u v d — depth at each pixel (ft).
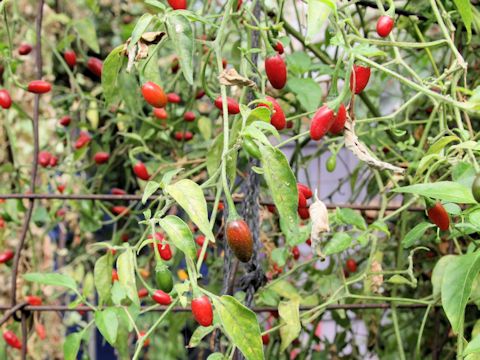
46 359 3.26
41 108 3.07
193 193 1.40
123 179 3.15
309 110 2.02
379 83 3.03
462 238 2.48
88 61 2.70
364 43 1.61
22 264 2.97
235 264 1.84
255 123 1.41
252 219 1.84
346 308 2.04
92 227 2.84
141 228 2.80
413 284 1.95
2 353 2.50
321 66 2.21
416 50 2.83
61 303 3.34
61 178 3.18
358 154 1.48
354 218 1.92
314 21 1.38
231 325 1.39
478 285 1.81
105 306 2.07
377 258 2.12
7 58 2.35
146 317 3.10
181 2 1.68
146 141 2.84
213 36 2.46
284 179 1.38
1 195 2.11
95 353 3.58
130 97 2.66
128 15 3.26
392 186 2.19
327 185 3.90
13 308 2.06
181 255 2.73
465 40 2.55
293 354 3.08
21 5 2.98
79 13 3.22
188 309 1.96
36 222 2.86
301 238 1.97
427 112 2.61
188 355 3.35
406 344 2.84
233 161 1.62
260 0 1.93
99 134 3.12
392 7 1.59
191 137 2.85
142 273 2.80
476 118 2.65
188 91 2.75
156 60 1.81
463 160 1.67
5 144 2.98
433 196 1.37
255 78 1.96
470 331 2.54
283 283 2.07
